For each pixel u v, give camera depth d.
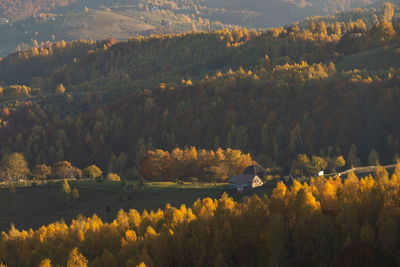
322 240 77.44
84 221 105.75
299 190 89.56
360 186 89.88
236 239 86.62
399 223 74.38
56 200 146.25
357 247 71.38
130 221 103.25
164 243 87.44
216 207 98.44
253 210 91.25
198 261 85.94
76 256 83.56
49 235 99.06
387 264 71.69
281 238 80.19
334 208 88.19
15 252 96.44
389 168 130.00
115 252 91.25
